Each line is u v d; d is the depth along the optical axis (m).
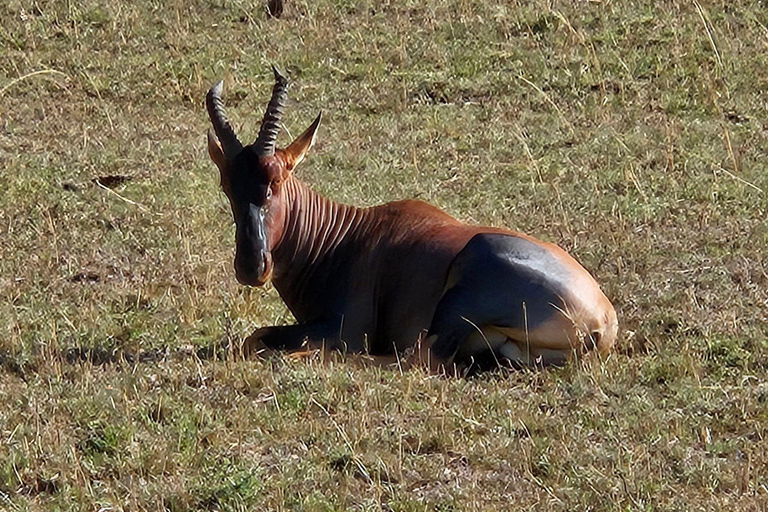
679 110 43.91
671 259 31.58
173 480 21.05
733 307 28.77
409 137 41.62
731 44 48.50
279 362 25.36
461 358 25.64
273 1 51.69
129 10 51.97
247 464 21.39
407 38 49.62
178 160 39.91
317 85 46.31
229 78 46.66
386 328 26.84
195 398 23.97
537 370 25.23
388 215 27.36
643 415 23.31
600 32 49.88
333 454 21.69
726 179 37.69
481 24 50.44
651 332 27.52
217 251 32.94
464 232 26.52
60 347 27.03
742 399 23.94
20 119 43.66
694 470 21.27
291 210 26.92
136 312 29.28
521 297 25.12
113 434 22.38
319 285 27.23
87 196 36.72
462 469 21.55
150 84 46.53
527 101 44.69
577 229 33.97
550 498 20.50
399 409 23.44
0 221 34.78
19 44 49.44
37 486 21.09
